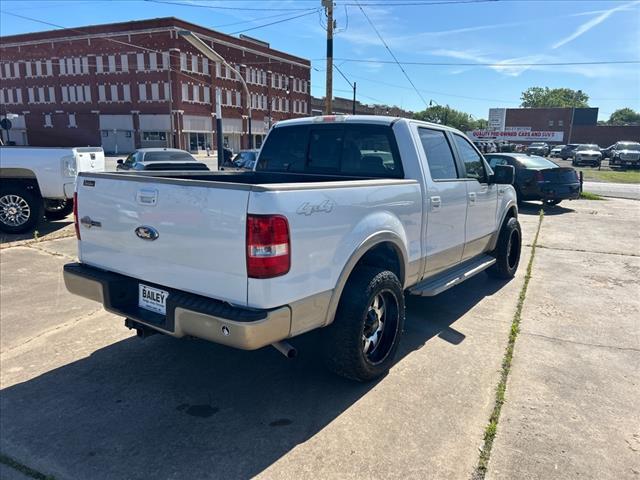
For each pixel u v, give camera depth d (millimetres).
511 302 5535
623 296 5793
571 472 2727
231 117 61250
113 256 3508
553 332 4672
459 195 4832
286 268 2826
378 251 3855
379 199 3578
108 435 3049
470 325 4828
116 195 3395
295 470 2732
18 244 8086
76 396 3498
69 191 8859
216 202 2854
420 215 4137
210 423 3180
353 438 3014
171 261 3135
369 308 3475
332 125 4664
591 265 7254
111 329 4672
